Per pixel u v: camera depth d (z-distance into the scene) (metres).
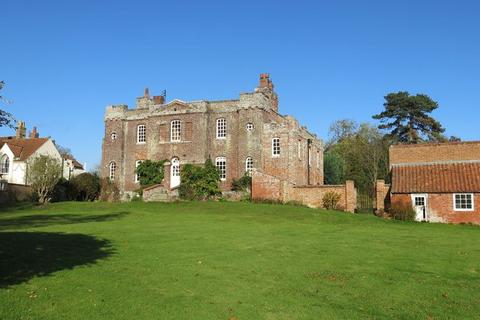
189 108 48.69
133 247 16.97
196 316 9.95
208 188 43.25
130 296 10.98
